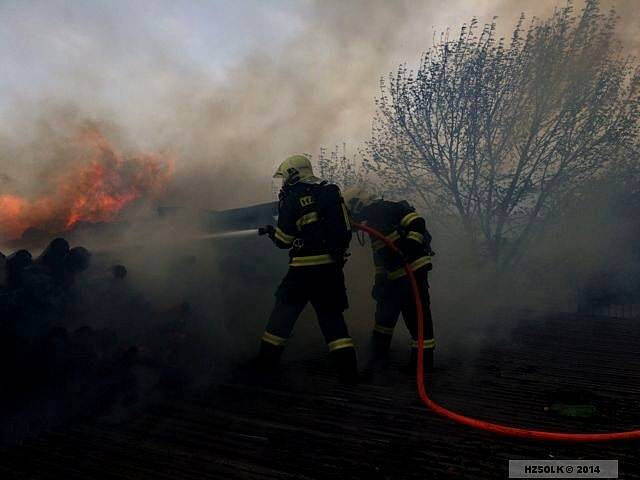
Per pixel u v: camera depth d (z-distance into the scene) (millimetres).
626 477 2199
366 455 2375
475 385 3471
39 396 2703
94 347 2773
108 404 2895
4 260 2594
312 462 2303
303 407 2955
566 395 3268
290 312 3404
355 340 4625
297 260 3357
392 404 3029
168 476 2160
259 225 4918
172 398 3059
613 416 2939
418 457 2363
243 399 3062
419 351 3410
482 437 2588
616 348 4641
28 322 2590
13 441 2578
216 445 2455
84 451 2383
